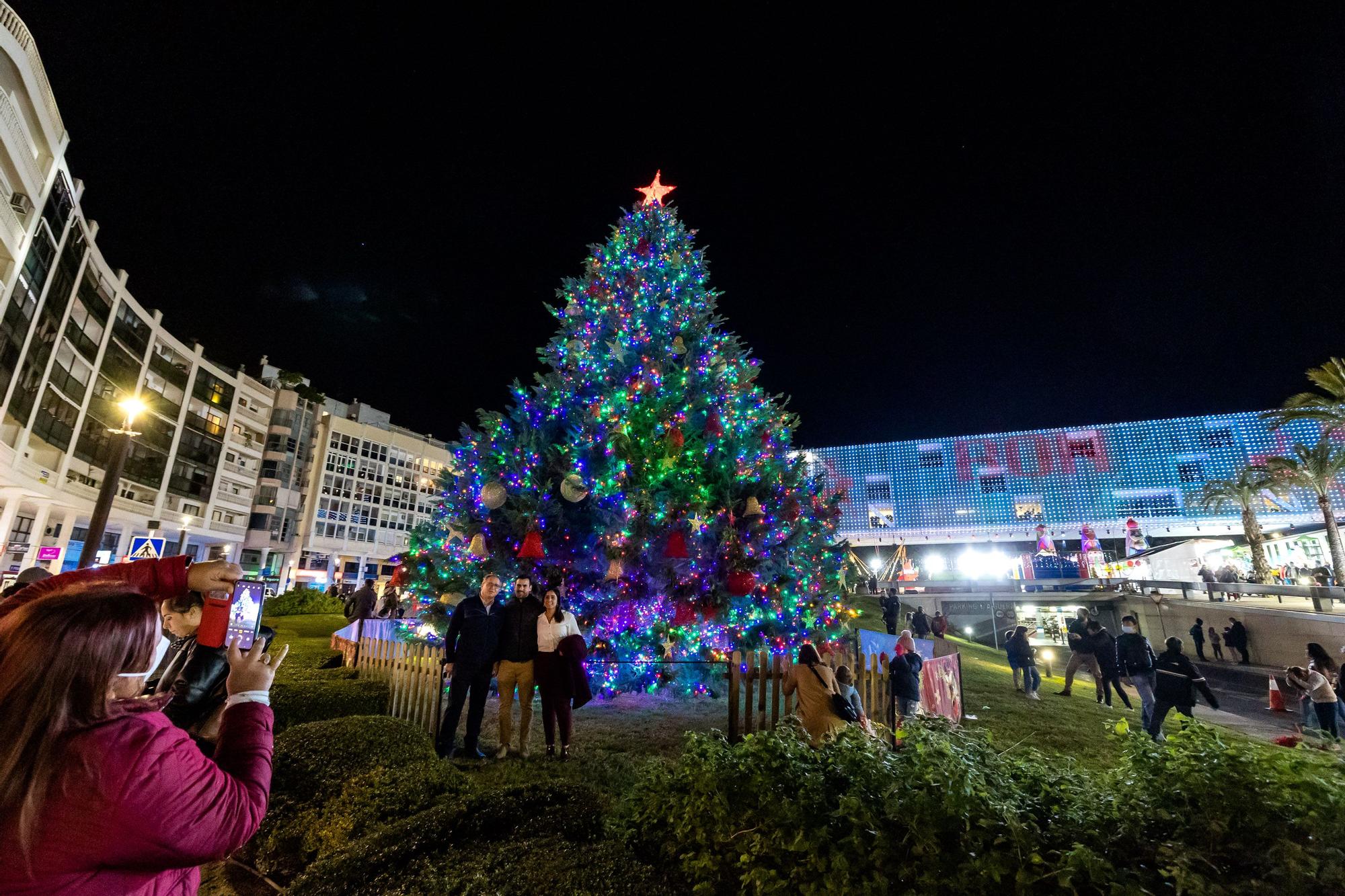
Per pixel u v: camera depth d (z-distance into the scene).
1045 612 37.22
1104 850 2.43
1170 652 8.61
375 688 7.21
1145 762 2.82
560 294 11.93
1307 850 2.23
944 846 2.51
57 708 1.26
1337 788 2.39
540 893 2.63
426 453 77.94
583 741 6.88
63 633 1.32
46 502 36.41
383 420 75.81
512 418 11.06
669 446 9.79
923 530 63.59
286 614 22.95
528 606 6.49
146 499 47.94
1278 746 2.77
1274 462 30.88
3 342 27.03
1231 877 2.30
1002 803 2.58
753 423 11.25
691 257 12.39
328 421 66.88
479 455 10.77
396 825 3.05
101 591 1.48
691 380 10.68
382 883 2.74
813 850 2.55
